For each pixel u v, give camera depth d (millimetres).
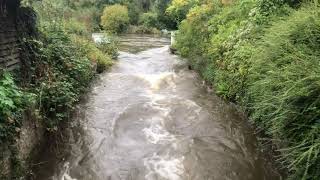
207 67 9766
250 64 6598
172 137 6074
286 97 3910
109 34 16891
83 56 9781
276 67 4715
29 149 4820
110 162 5238
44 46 7215
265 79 4828
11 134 4215
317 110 3793
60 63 7445
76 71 7941
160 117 6984
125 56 14406
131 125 6582
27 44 6070
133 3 33219
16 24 5648
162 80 9992
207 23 10812
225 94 7855
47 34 7805
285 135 4277
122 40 21781
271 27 6047
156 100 8094
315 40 4559
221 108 7461
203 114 7129
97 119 6832
